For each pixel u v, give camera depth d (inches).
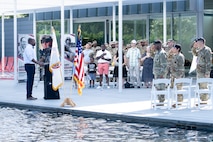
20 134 490.6
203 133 490.9
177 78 656.4
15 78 1068.5
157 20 1232.8
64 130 511.5
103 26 1395.2
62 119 591.2
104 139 461.1
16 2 1045.8
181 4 1163.3
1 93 868.6
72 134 488.1
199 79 621.3
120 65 856.9
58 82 740.0
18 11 1315.2
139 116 561.6
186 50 1164.5
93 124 550.0
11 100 750.5
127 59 934.4
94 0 1017.5
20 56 1072.2
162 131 502.3
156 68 644.7
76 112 627.2
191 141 447.8
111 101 719.7
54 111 655.8
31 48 754.8
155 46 648.4
